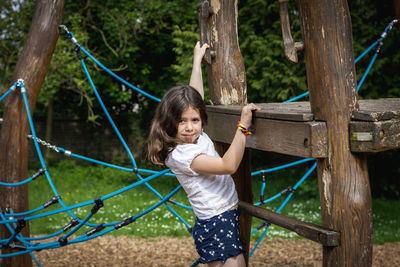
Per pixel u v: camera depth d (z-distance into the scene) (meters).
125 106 14.73
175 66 10.43
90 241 6.30
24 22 10.81
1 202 3.83
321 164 1.75
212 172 2.01
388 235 6.46
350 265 1.69
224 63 2.82
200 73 2.73
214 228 2.09
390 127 1.65
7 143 3.79
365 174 1.71
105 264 5.36
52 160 13.55
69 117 14.16
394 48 8.70
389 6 8.78
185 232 6.58
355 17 8.80
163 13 11.44
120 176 11.92
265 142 2.04
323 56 1.68
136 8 11.60
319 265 5.23
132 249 5.92
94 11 12.20
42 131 14.13
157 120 2.13
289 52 1.74
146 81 13.66
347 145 1.68
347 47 1.68
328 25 1.66
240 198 2.82
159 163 2.19
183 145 2.09
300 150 1.76
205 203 2.10
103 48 12.72
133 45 12.98
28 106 3.65
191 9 11.79
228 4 2.83
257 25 10.13
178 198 8.88
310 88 1.76
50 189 10.12
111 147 14.41
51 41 3.82
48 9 3.81
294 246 6.02
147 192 9.73
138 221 7.21
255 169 12.12
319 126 1.69
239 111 2.28
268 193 9.59
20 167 3.83
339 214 1.69
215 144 2.81
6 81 11.15
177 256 5.61
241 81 2.85
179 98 2.06
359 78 8.52
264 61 9.44
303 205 8.40
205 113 2.14
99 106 14.30
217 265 2.10
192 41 10.48
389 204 8.78
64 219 7.33
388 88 8.87
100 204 2.68
